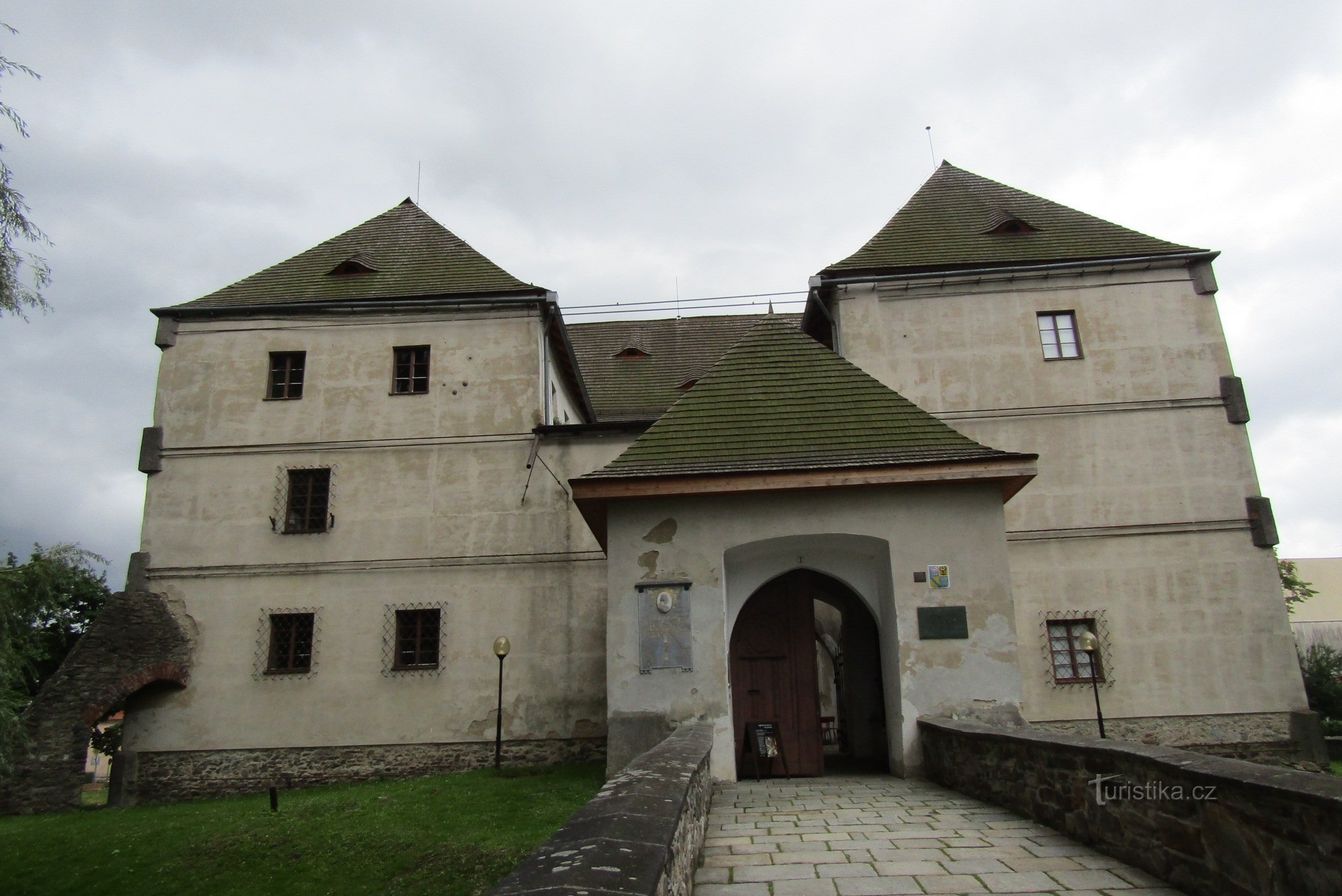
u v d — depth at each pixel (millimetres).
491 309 18781
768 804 9453
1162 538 17062
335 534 17641
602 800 4676
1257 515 17031
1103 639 16625
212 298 19516
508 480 17781
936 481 11805
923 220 20703
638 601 11875
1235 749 16047
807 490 12086
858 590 12562
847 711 16344
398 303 18734
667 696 11562
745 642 12844
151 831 12414
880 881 5855
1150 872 5867
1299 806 4402
